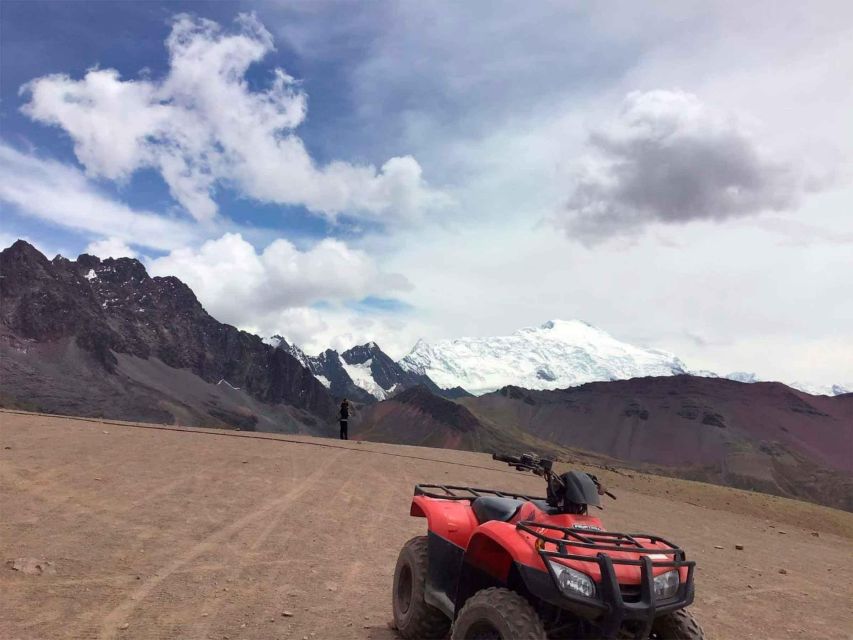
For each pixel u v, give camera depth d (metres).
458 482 19.48
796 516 23.88
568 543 4.89
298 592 7.74
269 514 11.89
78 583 7.21
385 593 8.06
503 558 5.50
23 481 12.25
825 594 11.03
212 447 20.44
